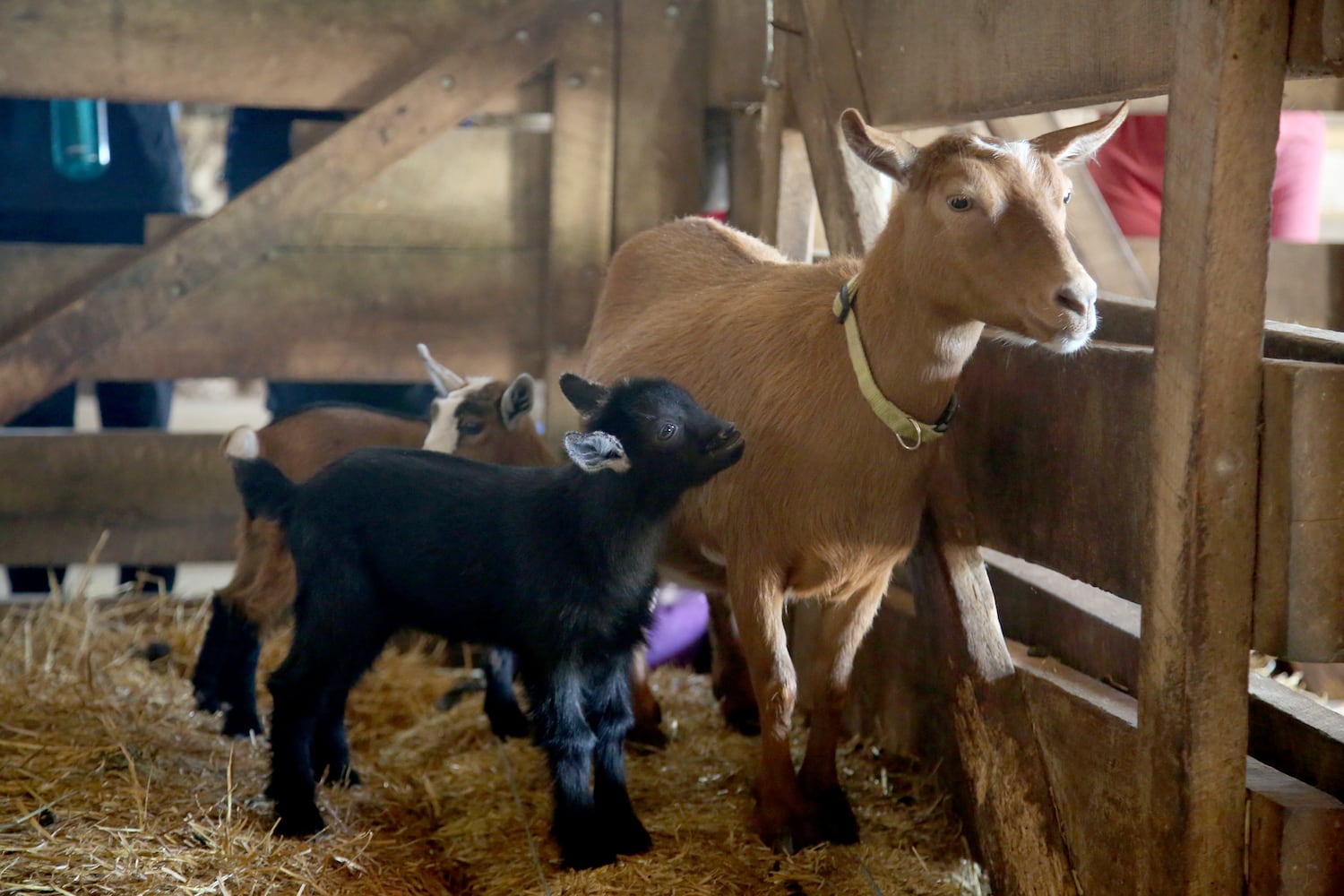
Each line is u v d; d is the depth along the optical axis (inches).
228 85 200.4
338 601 136.6
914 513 127.8
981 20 131.9
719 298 145.1
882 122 157.3
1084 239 189.6
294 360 206.8
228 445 156.6
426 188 206.1
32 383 197.5
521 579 129.6
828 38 163.8
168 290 199.2
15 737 149.6
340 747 150.7
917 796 145.9
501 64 201.9
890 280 120.7
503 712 166.1
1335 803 95.7
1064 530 116.5
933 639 135.6
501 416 173.9
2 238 218.1
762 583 130.0
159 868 120.4
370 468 140.0
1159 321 97.0
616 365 149.6
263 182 199.5
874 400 121.7
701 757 157.5
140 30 195.9
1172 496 96.0
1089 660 130.3
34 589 222.4
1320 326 193.3
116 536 205.6
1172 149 94.9
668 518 131.2
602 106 206.1
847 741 164.1
